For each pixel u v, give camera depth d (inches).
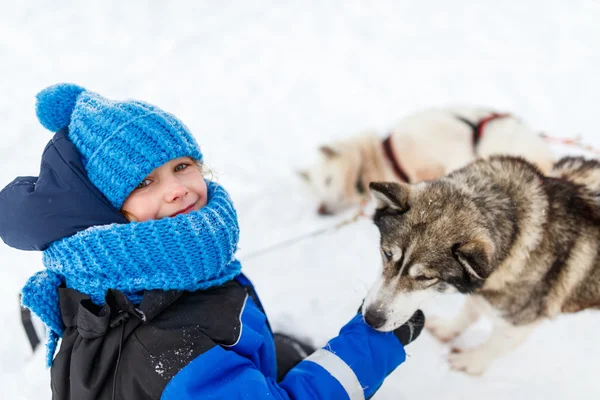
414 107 191.9
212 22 252.5
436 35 234.7
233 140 181.2
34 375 88.6
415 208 84.0
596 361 94.6
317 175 145.3
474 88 198.2
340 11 258.7
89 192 53.1
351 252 127.0
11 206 51.3
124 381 51.1
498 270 82.4
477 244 75.7
